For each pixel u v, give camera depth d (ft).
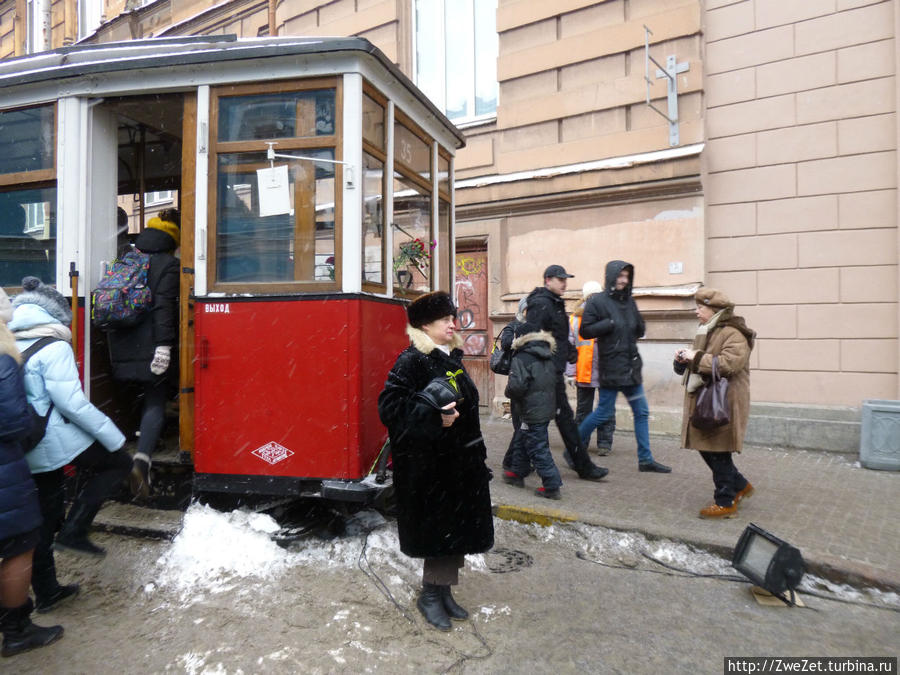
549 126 27.07
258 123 13.53
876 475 18.54
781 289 23.03
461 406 10.22
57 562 12.55
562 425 17.72
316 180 13.15
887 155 21.38
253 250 13.47
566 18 26.78
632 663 9.25
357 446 12.62
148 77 13.99
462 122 29.32
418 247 16.83
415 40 31.55
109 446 10.95
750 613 10.90
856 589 11.66
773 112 23.11
